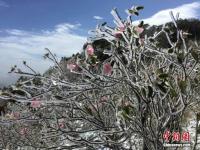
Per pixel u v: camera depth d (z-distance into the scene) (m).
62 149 3.31
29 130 4.43
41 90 3.51
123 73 3.24
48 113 3.55
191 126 3.59
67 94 3.30
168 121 3.06
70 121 3.56
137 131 3.07
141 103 3.11
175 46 3.14
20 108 4.96
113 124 3.43
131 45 3.19
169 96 3.08
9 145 4.77
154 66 3.37
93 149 3.20
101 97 3.39
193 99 3.22
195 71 3.36
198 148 3.29
